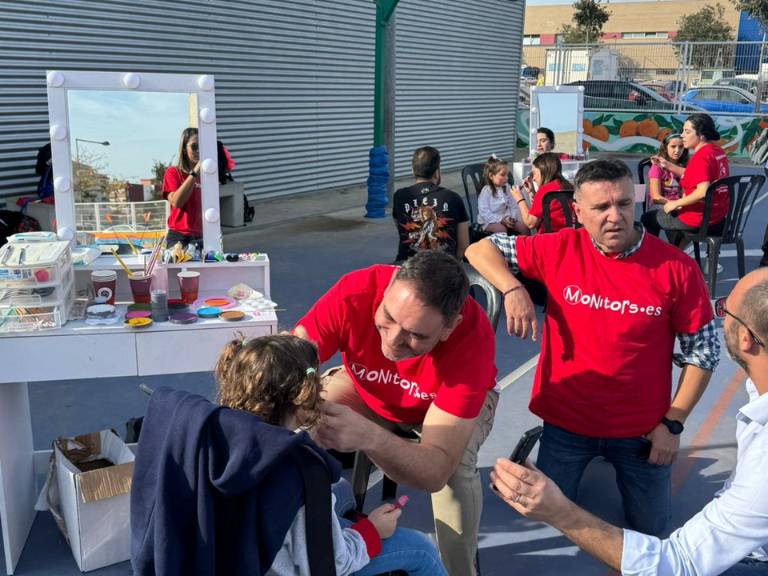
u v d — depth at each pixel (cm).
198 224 340
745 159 1641
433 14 1348
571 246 273
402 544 203
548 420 290
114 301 294
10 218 683
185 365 273
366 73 1216
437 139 1443
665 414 278
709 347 266
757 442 159
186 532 151
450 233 487
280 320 550
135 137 320
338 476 158
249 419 149
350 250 784
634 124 1717
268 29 1022
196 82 324
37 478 328
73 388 421
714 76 1750
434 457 205
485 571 278
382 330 201
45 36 779
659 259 263
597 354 271
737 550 158
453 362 216
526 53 2616
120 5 840
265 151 1061
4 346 256
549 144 803
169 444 152
